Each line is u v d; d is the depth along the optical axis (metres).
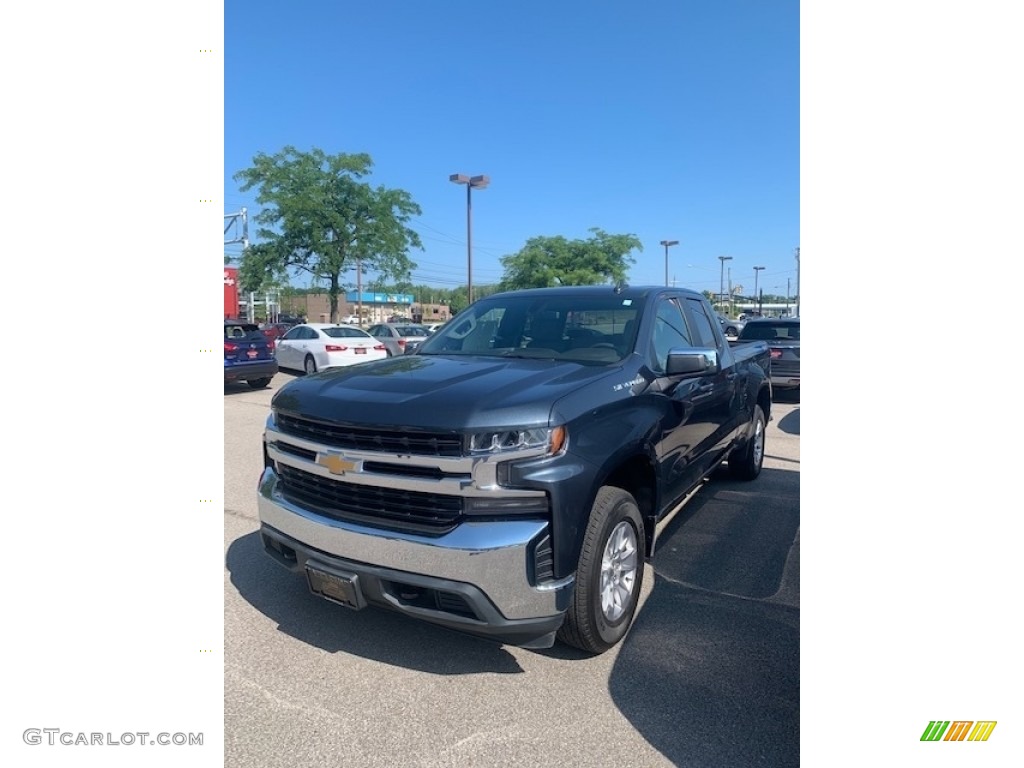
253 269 22.84
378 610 3.68
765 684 2.98
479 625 2.70
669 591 3.95
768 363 6.70
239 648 3.25
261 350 13.75
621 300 4.25
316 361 16.31
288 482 3.33
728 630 3.48
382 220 23.84
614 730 2.66
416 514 2.82
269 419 3.55
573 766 2.45
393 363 3.85
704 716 2.75
